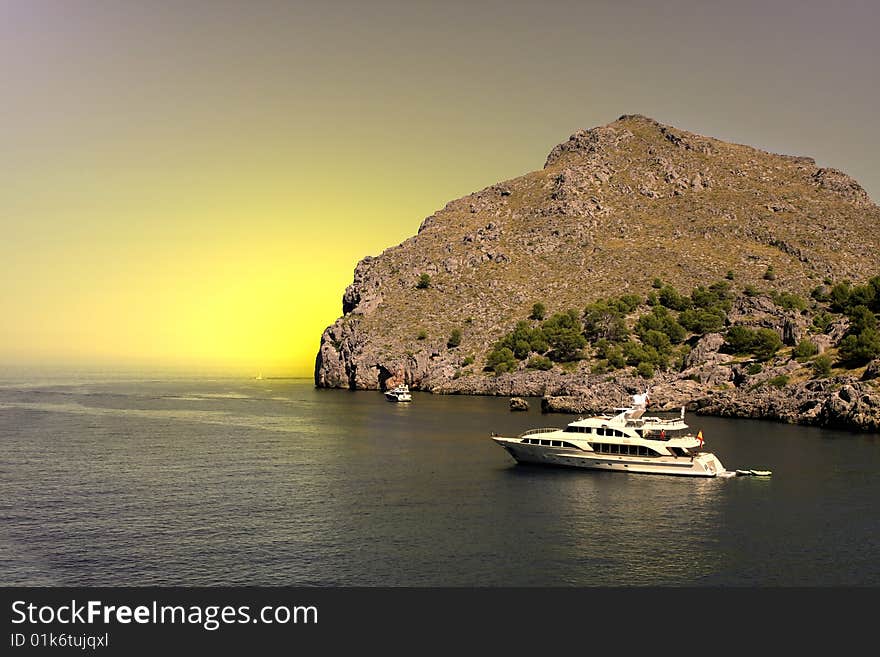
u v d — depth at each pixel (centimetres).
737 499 8844
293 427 16262
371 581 6356
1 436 14538
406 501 8781
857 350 18450
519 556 6894
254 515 8144
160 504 8612
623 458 10319
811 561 6812
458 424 16825
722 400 18275
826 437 13838
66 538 7312
